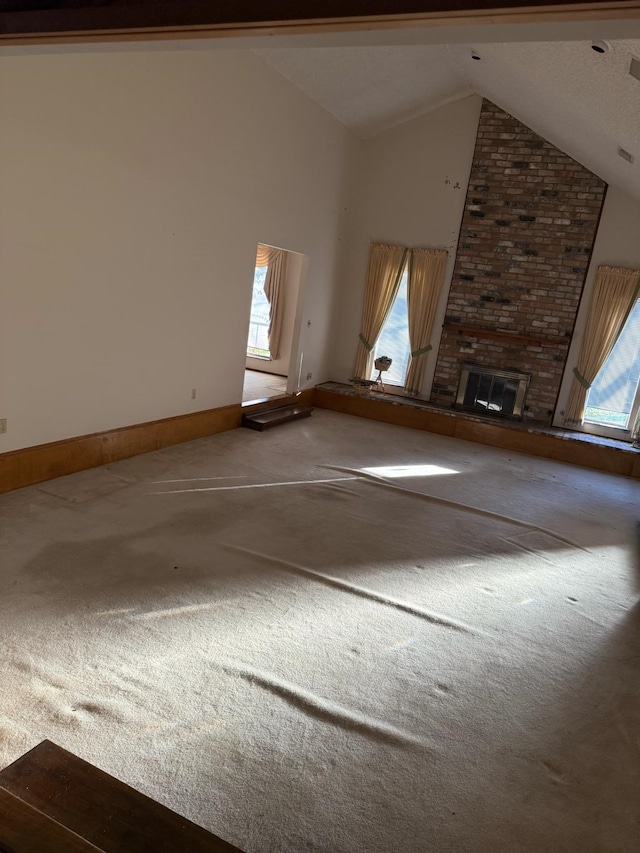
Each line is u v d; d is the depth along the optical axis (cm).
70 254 475
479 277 876
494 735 272
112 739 240
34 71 415
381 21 159
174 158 561
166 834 163
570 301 836
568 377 851
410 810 227
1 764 219
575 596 419
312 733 259
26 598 328
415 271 902
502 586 421
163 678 280
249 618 339
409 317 915
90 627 311
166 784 223
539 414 870
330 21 162
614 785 251
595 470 783
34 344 461
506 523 545
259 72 652
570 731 281
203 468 585
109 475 532
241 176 662
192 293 626
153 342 587
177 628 321
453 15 147
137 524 439
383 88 765
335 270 926
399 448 761
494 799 236
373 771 243
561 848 218
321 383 972
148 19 183
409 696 291
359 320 959
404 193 901
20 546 384
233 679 286
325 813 220
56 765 184
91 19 189
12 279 432
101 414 542
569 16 139
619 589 438
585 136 648
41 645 291
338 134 840
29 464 478
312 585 385
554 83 522
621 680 325
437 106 857
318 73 700
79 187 470
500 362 877
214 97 594
